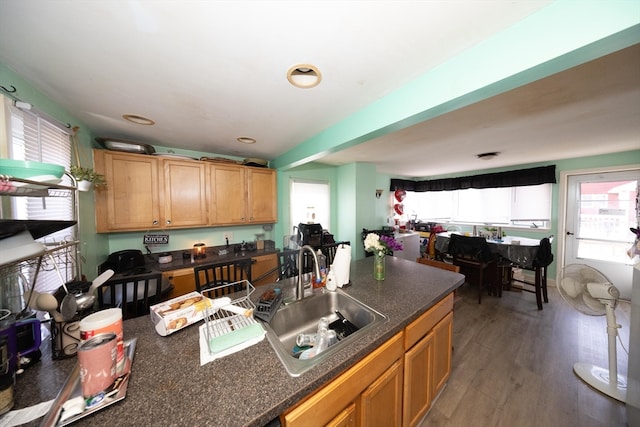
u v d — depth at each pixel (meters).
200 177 2.57
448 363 1.63
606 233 3.25
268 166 3.38
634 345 1.33
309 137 2.27
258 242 3.14
